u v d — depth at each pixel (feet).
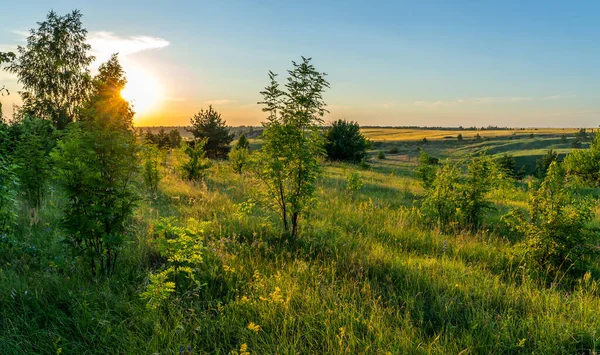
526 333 12.50
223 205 31.65
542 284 17.43
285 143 23.53
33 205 26.66
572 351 11.58
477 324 12.69
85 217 15.12
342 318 13.00
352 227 26.96
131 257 17.88
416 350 11.25
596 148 79.10
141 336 11.74
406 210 34.40
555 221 19.02
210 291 15.20
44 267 16.47
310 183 24.77
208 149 136.46
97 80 15.88
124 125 16.01
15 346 10.85
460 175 30.50
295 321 12.94
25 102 95.30
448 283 16.52
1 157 19.94
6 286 13.82
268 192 24.39
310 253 20.15
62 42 96.58
